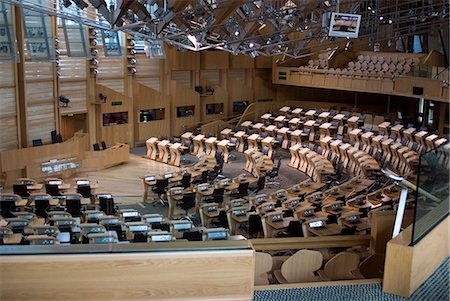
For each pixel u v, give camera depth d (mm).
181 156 28344
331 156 25094
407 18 22516
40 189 18891
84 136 25641
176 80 32312
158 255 5324
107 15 13492
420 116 33219
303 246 7879
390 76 29359
